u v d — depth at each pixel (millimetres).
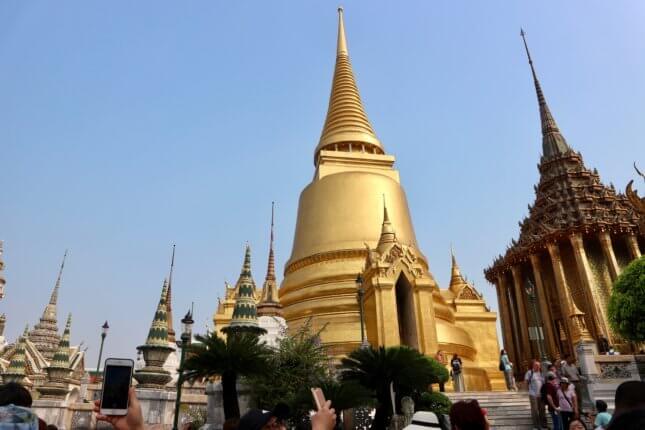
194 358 14570
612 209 42750
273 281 37531
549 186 48000
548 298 43844
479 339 36312
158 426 6898
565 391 17031
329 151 41656
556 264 41688
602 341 34250
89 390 33688
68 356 29312
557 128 51375
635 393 3979
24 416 4254
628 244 41500
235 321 20156
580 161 47781
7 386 4719
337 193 37531
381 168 42125
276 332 25203
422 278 29797
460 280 41812
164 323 25234
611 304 24953
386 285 28625
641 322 23188
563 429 15891
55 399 27578
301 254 36438
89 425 26625
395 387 15602
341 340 28609
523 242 45469
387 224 32281
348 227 35719
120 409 4086
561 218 43344
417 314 28781
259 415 5195
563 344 41250
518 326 46688
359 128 44656
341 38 52250
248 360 14469
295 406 14320
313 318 30750
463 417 5262
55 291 63156
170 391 25547
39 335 59469
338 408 13914
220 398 18203
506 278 48875
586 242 42906
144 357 24688
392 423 14859
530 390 19031
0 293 44625
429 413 6566
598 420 11992
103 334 32906
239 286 21000
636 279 23891
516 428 19312
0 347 45469
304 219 38281
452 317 35062
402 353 14680
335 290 31969
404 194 40562
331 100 47938
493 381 33562
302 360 17406
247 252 21875
